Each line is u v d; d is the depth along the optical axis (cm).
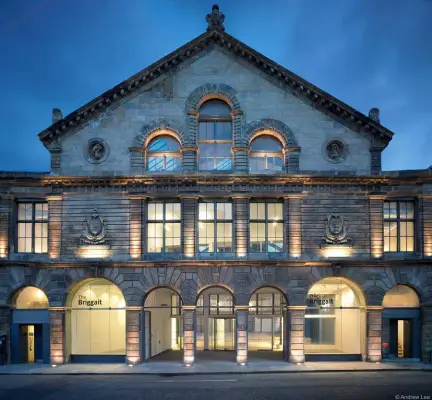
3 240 2627
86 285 2697
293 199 2645
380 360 2589
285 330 2664
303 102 2725
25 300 2678
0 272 2614
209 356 2881
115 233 2631
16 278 2612
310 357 2656
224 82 2720
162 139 2736
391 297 2670
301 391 1984
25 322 2639
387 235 2689
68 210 2652
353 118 2695
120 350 2655
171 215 2680
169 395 1930
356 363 2575
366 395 1912
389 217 2700
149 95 2716
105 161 2688
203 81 2719
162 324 3111
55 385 2134
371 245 2627
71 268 2609
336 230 2627
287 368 2444
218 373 2378
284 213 2667
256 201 2684
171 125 2680
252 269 2594
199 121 2745
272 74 2716
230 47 2711
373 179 2631
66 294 2608
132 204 2639
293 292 2594
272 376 2311
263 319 3173
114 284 2655
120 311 2677
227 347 3241
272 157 2733
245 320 2577
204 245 2645
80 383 2177
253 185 2638
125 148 2694
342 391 1981
